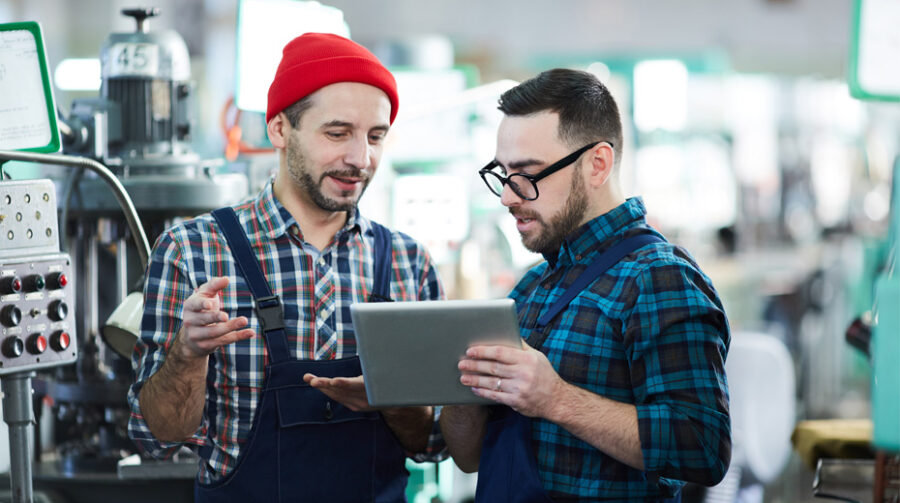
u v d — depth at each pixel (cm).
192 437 232
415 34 1070
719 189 1100
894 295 148
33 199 251
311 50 229
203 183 325
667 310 198
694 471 196
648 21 1112
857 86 257
